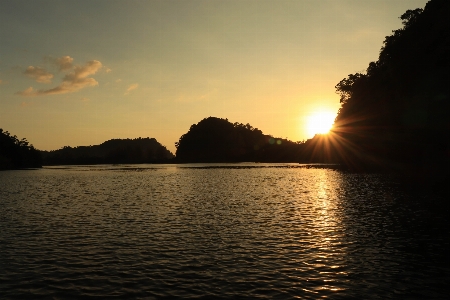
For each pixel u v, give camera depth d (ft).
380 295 45.57
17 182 246.68
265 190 169.89
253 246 68.33
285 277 51.67
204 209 113.91
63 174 361.10
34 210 115.03
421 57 242.37
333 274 52.80
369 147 377.71
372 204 117.29
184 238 75.36
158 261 59.77
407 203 117.60
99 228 86.28
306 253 63.46
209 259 60.49
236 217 98.84
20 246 70.03
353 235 76.13
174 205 123.65
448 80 230.07
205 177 278.05
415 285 48.73
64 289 48.16
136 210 113.29
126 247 68.74
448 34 217.15
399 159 330.75
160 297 45.27
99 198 146.00
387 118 320.50
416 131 278.87
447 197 129.39
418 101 259.60
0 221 96.02
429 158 286.66
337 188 169.89
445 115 243.19
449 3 230.07
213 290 47.21
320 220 92.68
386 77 297.12
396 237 74.02
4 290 47.98
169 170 426.10
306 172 314.55
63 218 100.01
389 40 296.92
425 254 62.39
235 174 313.12
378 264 57.21
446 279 50.83
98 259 61.26
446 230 79.61
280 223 89.66
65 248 68.39
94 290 47.73
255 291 46.78
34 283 50.39
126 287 48.62
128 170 447.42
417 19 268.21
